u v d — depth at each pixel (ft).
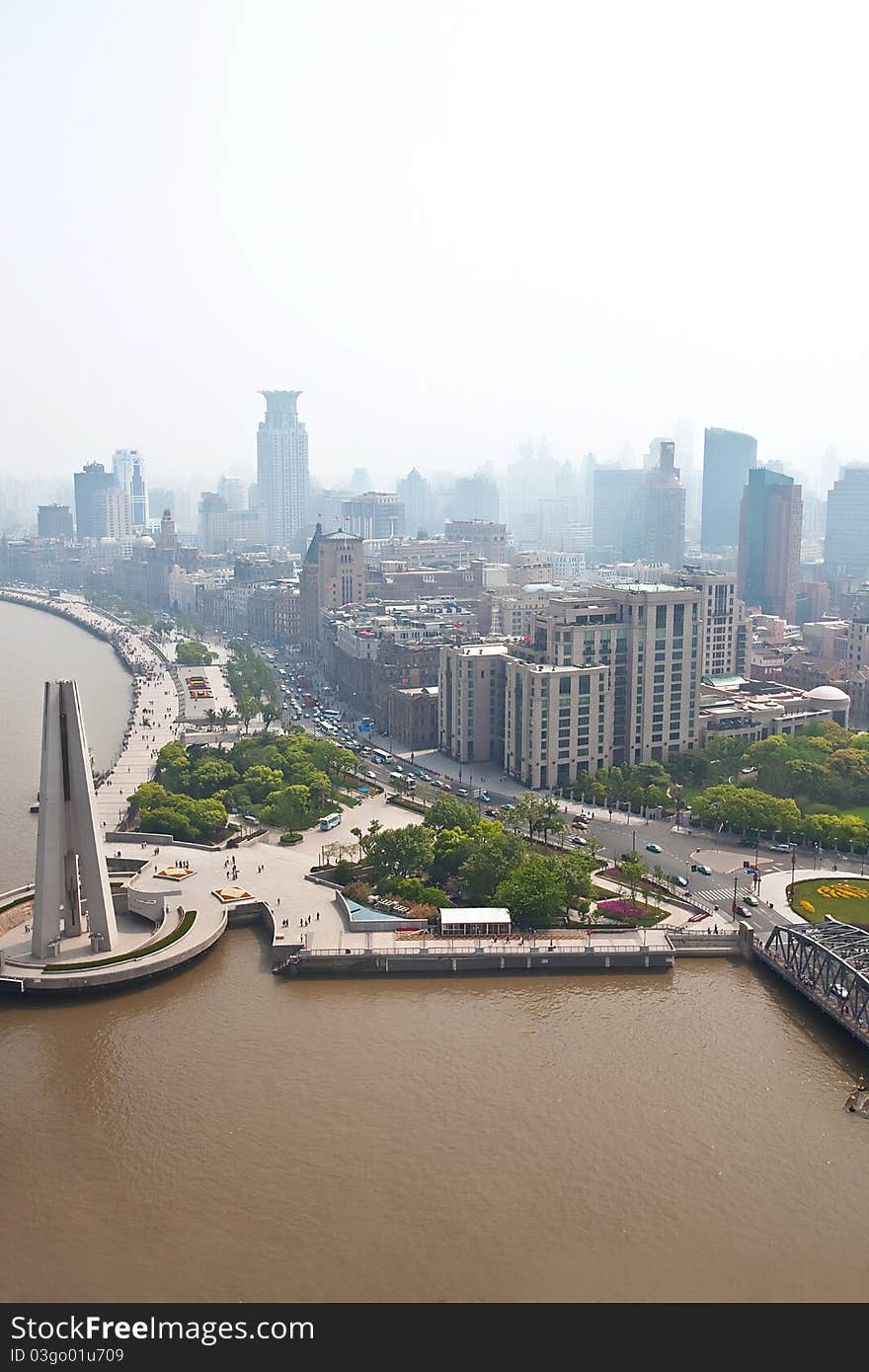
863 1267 554.87
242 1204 594.24
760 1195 606.14
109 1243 566.77
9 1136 655.35
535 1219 584.81
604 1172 623.36
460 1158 633.61
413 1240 568.41
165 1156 635.25
